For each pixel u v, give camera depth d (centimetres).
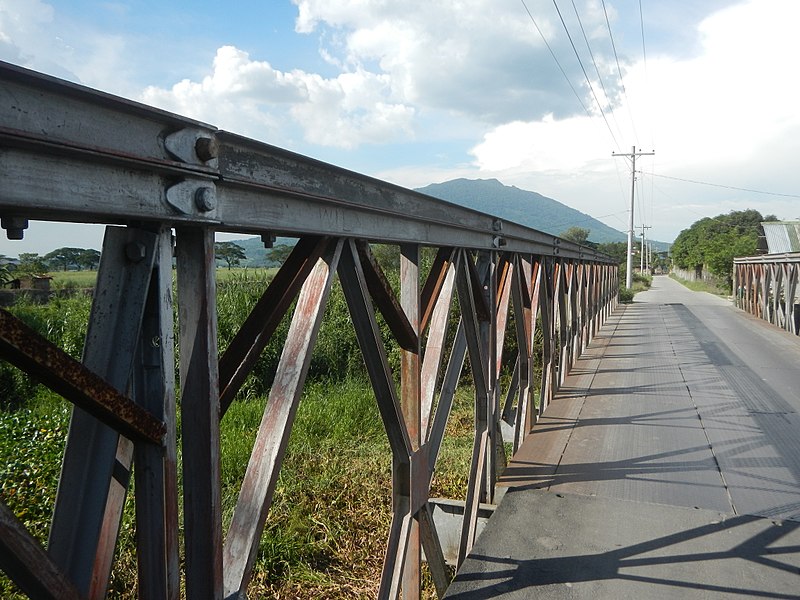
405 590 273
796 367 859
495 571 289
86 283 1581
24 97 97
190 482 141
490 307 382
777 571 290
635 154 3325
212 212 137
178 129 125
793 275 1384
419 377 267
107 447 126
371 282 228
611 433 508
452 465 559
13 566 104
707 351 1017
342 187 193
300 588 374
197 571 141
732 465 431
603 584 279
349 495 490
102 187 112
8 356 99
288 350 181
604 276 1664
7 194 96
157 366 127
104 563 138
